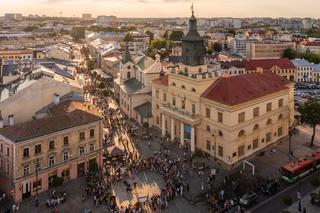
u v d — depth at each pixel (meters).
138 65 146.62
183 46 107.31
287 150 104.62
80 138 90.25
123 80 151.50
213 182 87.88
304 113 106.50
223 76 104.94
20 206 78.12
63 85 110.94
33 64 167.25
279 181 87.38
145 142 113.44
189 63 105.81
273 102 105.75
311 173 90.44
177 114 107.56
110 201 78.75
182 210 76.94
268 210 75.62
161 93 119.62
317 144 108.50
